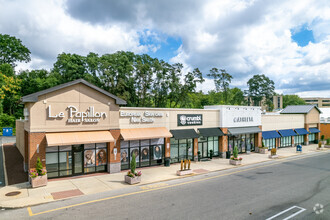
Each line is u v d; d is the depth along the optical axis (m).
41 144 17.42
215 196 15.08
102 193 15.30
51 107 17.88
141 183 17.80
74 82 18.66
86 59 56.06
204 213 12.23
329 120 52.53
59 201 13.73
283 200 14.53
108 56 57.00
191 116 27.09
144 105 61.91
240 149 33.69
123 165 22.09
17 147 31.56
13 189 15.79
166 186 17.27
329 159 30.83
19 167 21.56
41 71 68.00
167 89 63.03
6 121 53.97
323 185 18.05
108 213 12.03
